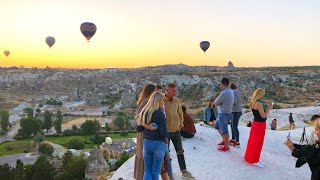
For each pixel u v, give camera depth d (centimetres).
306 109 4944
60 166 7769
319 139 682
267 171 1116
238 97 1334
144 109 803
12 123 17825
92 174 5678
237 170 1105
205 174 1065
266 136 1717
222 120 1266
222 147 1330
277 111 4484
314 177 676
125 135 13762
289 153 1473
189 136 1459
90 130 13950
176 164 1154
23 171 6406
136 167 885
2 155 10594
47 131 15000
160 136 793
